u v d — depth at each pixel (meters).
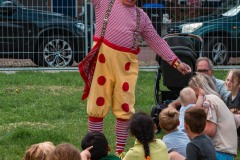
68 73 21.70
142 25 11.71
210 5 22.88
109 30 11.51
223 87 13.16
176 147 10.56
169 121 10.62
